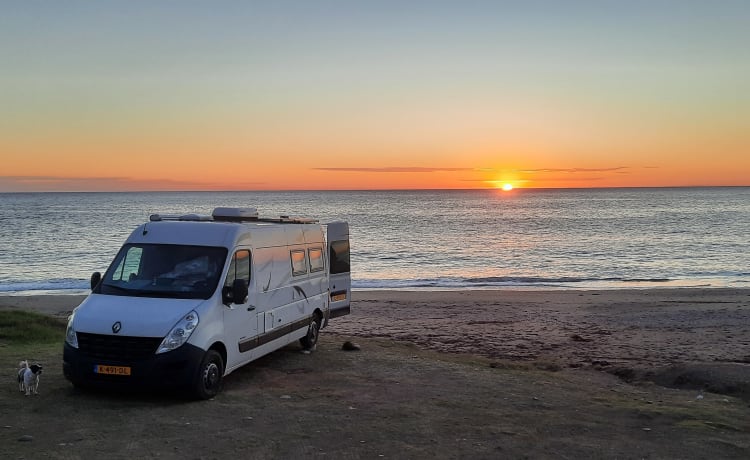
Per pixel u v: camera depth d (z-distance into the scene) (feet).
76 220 255.91
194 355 24.68
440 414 24.22
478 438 21.24
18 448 19.20
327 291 39.19
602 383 33.40
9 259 129.39
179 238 28.78
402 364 34.60
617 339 50.24
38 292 87.66
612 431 22.34
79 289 90.89
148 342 24.26
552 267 120.88
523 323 58.70
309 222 37.58
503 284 97.71
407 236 191.31
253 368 32.40
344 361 34.94
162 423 22.16
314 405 25.21
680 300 75.82
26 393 25.31
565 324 58.13
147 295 26.58
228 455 19.06
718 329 54.70
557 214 319.27
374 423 22.75
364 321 59.72
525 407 25.73
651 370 35.86
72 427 21.47
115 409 23.79
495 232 205.67
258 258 30.30
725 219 264.31
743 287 92.84
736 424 23.54
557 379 33.12
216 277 27.09
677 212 327.06
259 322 30.04
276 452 19.43
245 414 23.57
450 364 35.53
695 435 21.86
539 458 19.35
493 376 32.42
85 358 24.48
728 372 32.63
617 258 134.72
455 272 114.32
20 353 34.88
